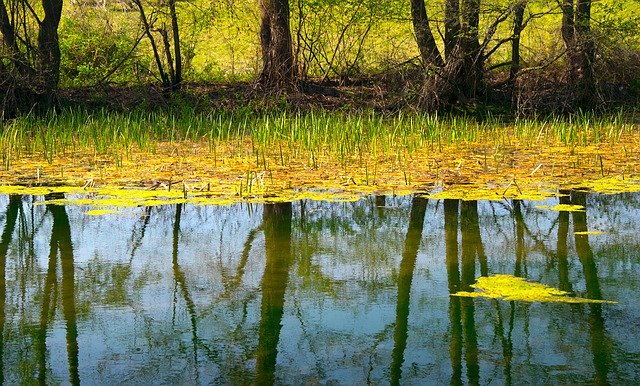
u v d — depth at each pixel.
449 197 9.18
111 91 17.25
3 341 5.56
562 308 6.06
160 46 19.72
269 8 17.12
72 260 7.29
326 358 5.29
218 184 9.75
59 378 5.00
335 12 19.03
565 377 4.96
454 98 16.30
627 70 16.67
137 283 6.69
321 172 10.55
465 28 15.77
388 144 12.41
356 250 7.56
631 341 5.48
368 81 18.56
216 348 5.46
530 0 15.45
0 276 6.86
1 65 15.15
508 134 14.28
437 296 6.34
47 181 10.05
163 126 14.49
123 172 10.60
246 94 16.98
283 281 6.73
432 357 5.28
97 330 5.75
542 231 8.05
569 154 11.97
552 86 16.81
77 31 18.53
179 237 8.00
